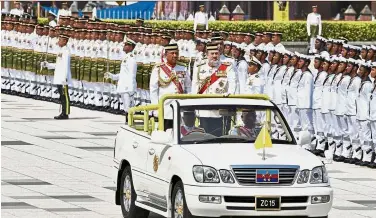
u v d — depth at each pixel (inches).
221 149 978.7
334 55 1605.6
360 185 1317.7
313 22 2844.5
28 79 2466.8
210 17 3149.6
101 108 2197.3
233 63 1309.1
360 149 1499.8
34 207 1143.0
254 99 1057.5
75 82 2274.9
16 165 1433.3
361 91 1475.1
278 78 1670.8
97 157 1514.5
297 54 1638.8
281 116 1036.5
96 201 1182.9
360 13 3189.0
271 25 2896.2
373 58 1478.8
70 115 2084.2
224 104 1028.5
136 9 3233.3
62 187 1269.7
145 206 1042.1
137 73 2060.8
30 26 2452.0
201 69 1302.9
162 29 2145.7
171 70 1286.9
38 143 1656.0
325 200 957.2
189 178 949.8
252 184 945.5
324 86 1568.7
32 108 2219.5
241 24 2901.1
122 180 1099.9
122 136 1114.1
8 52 2522.1
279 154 974.4
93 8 3191.4
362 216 1120.2
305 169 957.8
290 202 947.3
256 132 1023.0
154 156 1024.9
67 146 1625.2
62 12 2913.4
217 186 941.8
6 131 1803.6
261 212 942.4
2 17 2598.4
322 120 1579.7
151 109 1082.7
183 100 1035.9
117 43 2146.9
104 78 2180.1
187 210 951.0
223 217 949.2
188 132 1011.9
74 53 2266.2
